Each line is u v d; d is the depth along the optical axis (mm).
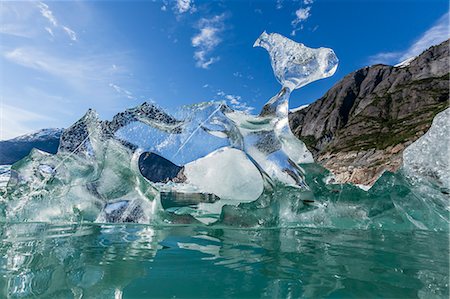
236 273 1758
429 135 4539
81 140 4219
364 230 3387
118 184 3898
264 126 4199
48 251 2193
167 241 2602
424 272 1820
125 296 1433
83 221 3578
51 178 3938
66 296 1449
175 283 1595
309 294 1459
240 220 3480
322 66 4113
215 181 5172
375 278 1699
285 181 3795
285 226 3535
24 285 1580
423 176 4336
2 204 3650
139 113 4391
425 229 3547
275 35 4430
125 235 2832
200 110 4590
